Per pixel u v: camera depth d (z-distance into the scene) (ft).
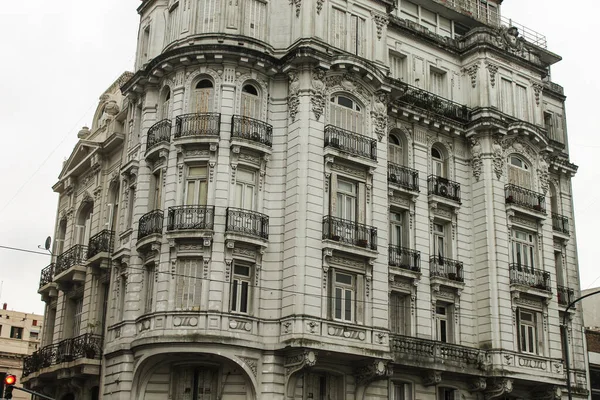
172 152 104.94
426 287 116.26
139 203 108.47
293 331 95.61
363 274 104.53
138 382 97.55
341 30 113.91
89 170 138.51
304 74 107.45
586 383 134.62
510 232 123.65
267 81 109.29
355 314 103.14
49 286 136.67
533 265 126.21
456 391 113.91
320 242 101.30
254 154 104.88
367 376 100.89
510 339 116.67
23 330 230.27
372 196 108.58
